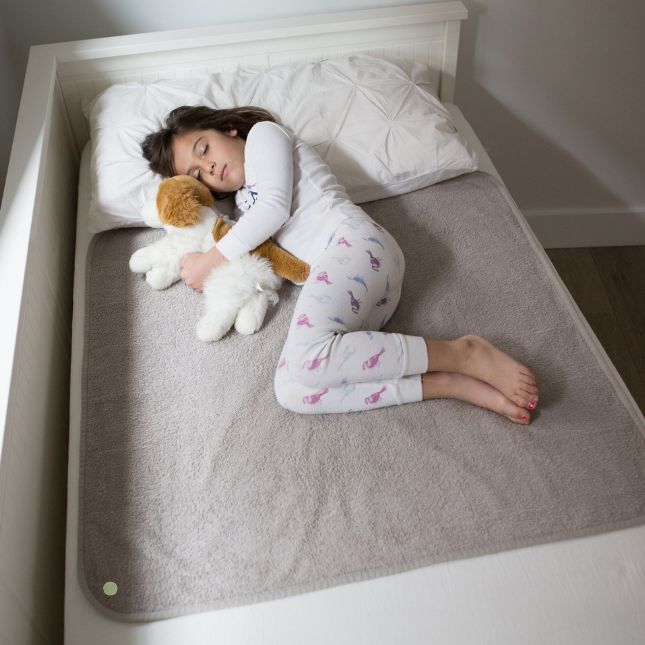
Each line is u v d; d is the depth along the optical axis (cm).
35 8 167
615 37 183
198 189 128
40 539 94
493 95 196
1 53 167
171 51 164
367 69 157
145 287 132
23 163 127
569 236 228
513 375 101
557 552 84
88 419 107
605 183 216
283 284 130
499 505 90
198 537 90
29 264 105
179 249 129
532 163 212
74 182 169
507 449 96
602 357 110
